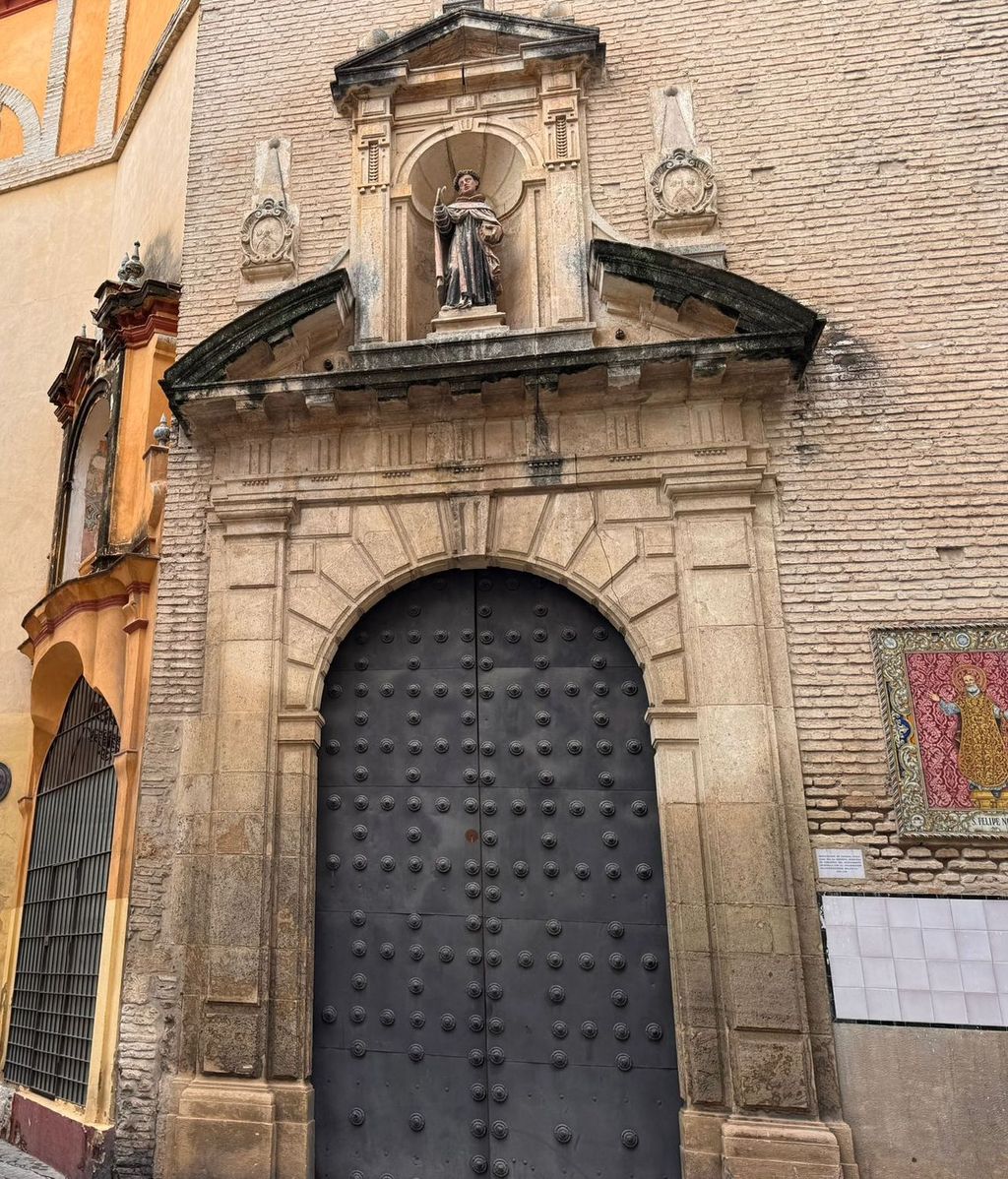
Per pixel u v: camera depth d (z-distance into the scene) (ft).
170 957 22.77
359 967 22.61
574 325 25.53
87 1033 25.18
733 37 27.89
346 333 26.78
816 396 24.12
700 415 24.16
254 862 22.68
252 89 30.45
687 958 20.70
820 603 22.66
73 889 28.40
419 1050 21.86
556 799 23.15
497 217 28.68
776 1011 19.95
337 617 24.53
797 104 26.89
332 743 24.30
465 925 22.56
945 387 23.71
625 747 23.31
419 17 30.22
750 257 25.75
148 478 27.53
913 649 22.02
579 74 28.09
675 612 23.06
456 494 24.77
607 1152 20.66
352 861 23.38
